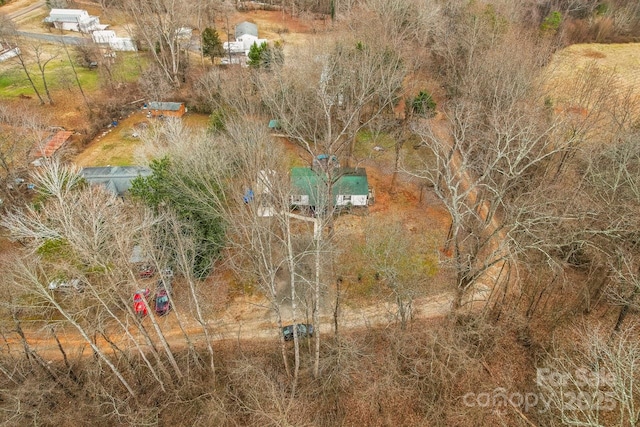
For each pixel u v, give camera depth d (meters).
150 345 26.70
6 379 28.36
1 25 66.50
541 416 27.45
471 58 47.84
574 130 34.06
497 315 32.91
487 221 29.05
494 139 35.31
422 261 37.84
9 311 28.17
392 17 56.59
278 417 25.56
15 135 46.28
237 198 32.28
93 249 22.25
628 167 32.91
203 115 60.16
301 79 49.62
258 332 32.94
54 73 66.69
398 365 29.67
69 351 31.31
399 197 45.16
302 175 41.78
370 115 54.50
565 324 32.44
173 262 30.00
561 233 31.16
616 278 28.00
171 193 32.88
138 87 62.53
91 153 52.16
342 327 33.03
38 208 33.28
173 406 28.81
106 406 28.53
